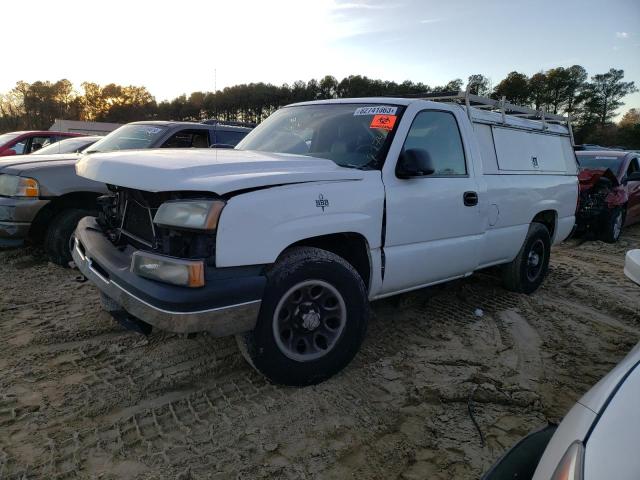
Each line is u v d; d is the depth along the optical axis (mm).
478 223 4285
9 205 5109
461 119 4250
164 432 2670
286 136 4082
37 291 4703
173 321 2518
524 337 4227
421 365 3576
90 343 3639
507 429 2867
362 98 4145
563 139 5953
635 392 1608
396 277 3598
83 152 7016
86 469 2365
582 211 9367
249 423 2773
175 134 7000
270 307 2812
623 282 6242
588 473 1354
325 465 2488
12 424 2672
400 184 3512
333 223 3055
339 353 3150
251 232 2680
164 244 2756
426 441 2729
